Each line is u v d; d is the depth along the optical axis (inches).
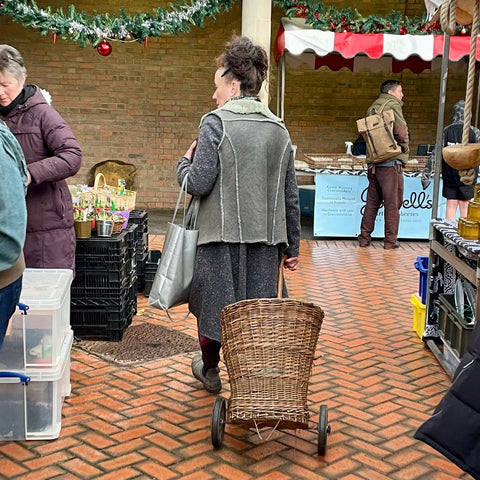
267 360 124.0
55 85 442.6
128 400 152.6
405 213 365.4
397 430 141.3
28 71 439.5
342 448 132.7
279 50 355.3
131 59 444.1
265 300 124.5
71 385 160.2
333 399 156.6
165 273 136.4
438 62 411.2
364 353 188.5
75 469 122.5
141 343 190.9
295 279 275.9
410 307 238.4
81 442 132.6
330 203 364.5
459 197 322.0
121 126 450.9
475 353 102.3
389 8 452.1
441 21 158.1
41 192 165.6
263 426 126.5
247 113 134.5
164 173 458.0
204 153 132.3
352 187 363.9
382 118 331.3
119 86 446.3
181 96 451.2
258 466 125.2
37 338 129.7
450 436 103.0
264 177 133.7
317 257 321.7
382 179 339.3
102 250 189.2
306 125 462.3
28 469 122.0
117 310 191.0
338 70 416.2
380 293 256.5
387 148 330.0
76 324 192.5
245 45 137.6
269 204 136.2
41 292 133.0
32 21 299.0
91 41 316.5
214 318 135.0
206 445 132.6
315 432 139.6
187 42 446.0
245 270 135.1
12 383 130.1
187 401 152.7
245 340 124.1
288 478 121.2
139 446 131.5
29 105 161.2
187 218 142.1
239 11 446.3
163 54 445.7
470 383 101.8
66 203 170.4
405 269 299.0
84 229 187.5
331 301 243.6
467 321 166.2
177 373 169.2
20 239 99.6
